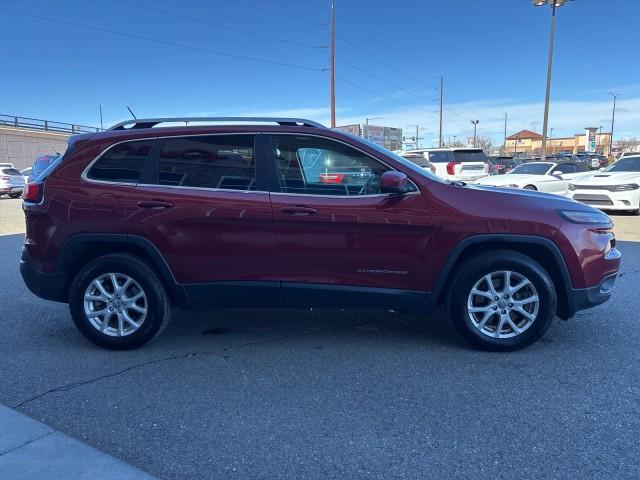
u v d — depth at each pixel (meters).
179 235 4.35
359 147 4.32
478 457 2.92
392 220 4.19
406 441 3.09
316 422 3.33
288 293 4.35
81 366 4.25
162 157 4.45
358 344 4.66
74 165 4.53
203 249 4.35
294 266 4.31
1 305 6.06
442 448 3.01
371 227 4.21
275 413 3.45
